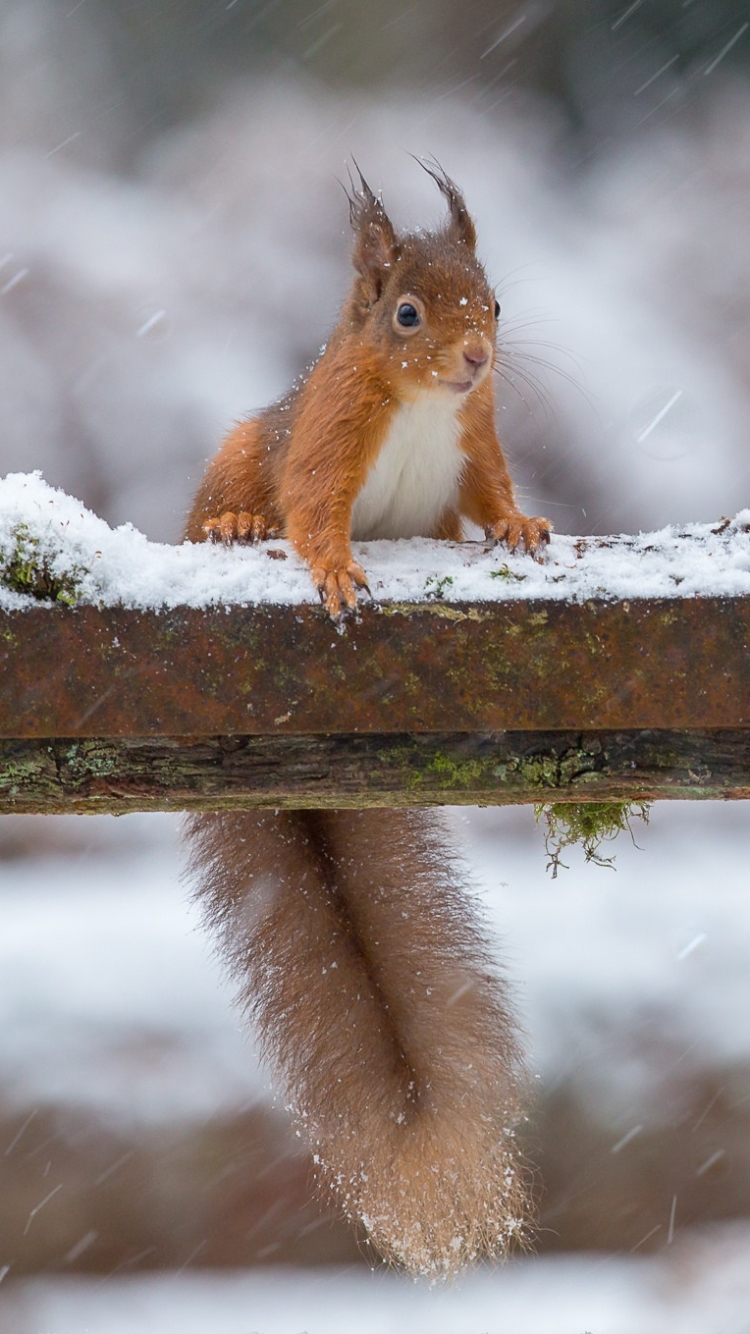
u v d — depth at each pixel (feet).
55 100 73.67
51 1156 33.45
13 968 36.55
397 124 74.23
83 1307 32.24
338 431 20.77
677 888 42.04
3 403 59.88
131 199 69.51
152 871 48.60
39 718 15.53
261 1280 33.06
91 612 15.43
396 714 15.64
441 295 20.71
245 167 69.77
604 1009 34.86
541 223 71.97
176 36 76.95
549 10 78.95
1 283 62.75
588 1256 33.30
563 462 61.11
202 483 26.03
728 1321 30.81
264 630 15.55
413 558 17.61
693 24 79.71
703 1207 33.35
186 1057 34.35
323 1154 20.01
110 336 62.44
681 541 16.60
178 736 15.81
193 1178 33.47
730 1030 34.50
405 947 21.48
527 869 45.83
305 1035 20.89
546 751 16.10
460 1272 19.10
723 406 63.62
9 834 51.03
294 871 22.16
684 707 15.62
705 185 73.41
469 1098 19.89
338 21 77.46
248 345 63.46
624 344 65.10
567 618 15.58
